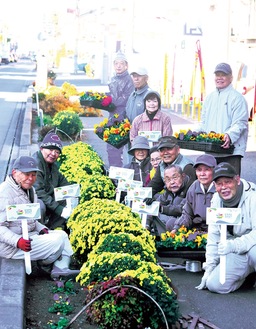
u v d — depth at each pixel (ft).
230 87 36.88
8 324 20.71
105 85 161.79
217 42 79.61
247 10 76.13
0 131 82.89
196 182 29.58
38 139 69.41
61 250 26.68
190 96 91.66
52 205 31.76
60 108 94.94
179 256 27.78
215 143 36.29
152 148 36.76
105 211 27.61
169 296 21.39
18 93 152.97
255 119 70.13
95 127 45.93
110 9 148.87
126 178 32.99
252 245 25.67
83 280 22.75
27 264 25.64
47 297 24.71
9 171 54.08
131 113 45.01
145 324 21.21
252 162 57.11
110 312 21.09
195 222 29.48
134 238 24.58
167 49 107.34
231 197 25.90
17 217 25.38
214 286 25.50
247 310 23.95
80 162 40.88
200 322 22.58
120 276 21.29
